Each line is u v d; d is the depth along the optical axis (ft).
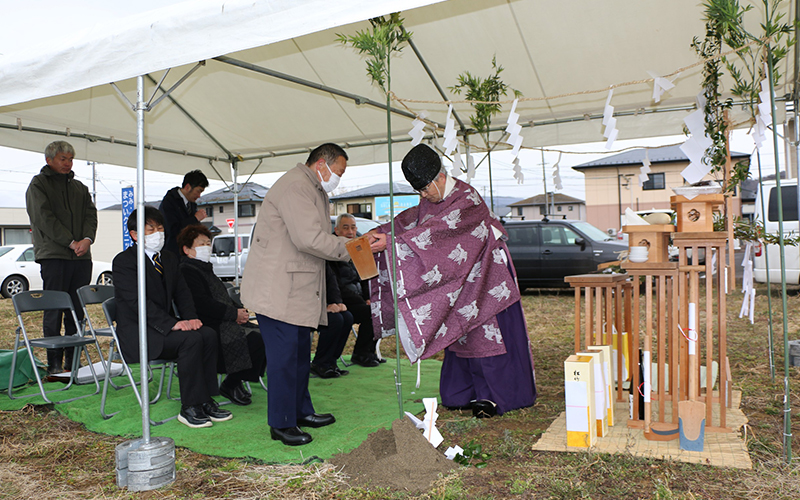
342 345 15.93
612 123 8.89
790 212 27.89
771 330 13.03
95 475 8.84
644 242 9.90
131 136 19.17
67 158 15.46
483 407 11.09
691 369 9.33
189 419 11.02
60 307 13.79
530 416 11.14
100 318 29.99
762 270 29.04
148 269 11.31
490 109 14.99
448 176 11.21
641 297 26.66
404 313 10.53
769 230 28.30
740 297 29.07
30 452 9.93
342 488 8.02
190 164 21.90
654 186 92.22
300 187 9.62
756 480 7.62
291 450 9.48
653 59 14.32
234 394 12.94
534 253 33.94
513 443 9.32
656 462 8.41
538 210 133.59
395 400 12.75
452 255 10.62
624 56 14.29
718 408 10.98
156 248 11.50
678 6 12.26
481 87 14.80
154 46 8.09
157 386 14.57
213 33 7.67
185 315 11.79
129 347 11.12
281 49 14.55
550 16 12.98
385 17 10.23
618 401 11.78
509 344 11.49
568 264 33.12
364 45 9.00
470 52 14.64
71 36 9.01
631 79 15.35
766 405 11.28
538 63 14.84
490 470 8.46
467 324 10.94
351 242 9.78
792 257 28.04
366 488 7.96
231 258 50.19
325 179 10.09
